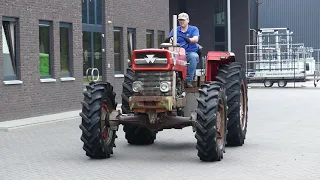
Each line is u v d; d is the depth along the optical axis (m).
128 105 11.93
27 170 9.93
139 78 10.57
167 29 30.12
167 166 10.12
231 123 12.06
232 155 11.23
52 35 20.55
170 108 10.38
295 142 13.00
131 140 12.64
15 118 18.36
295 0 69.75
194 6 47.97
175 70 10.64
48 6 20.19
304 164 10.22
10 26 18.42
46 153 11.80
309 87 42.38
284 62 42.88
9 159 11.11
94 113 10.58
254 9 54.62
